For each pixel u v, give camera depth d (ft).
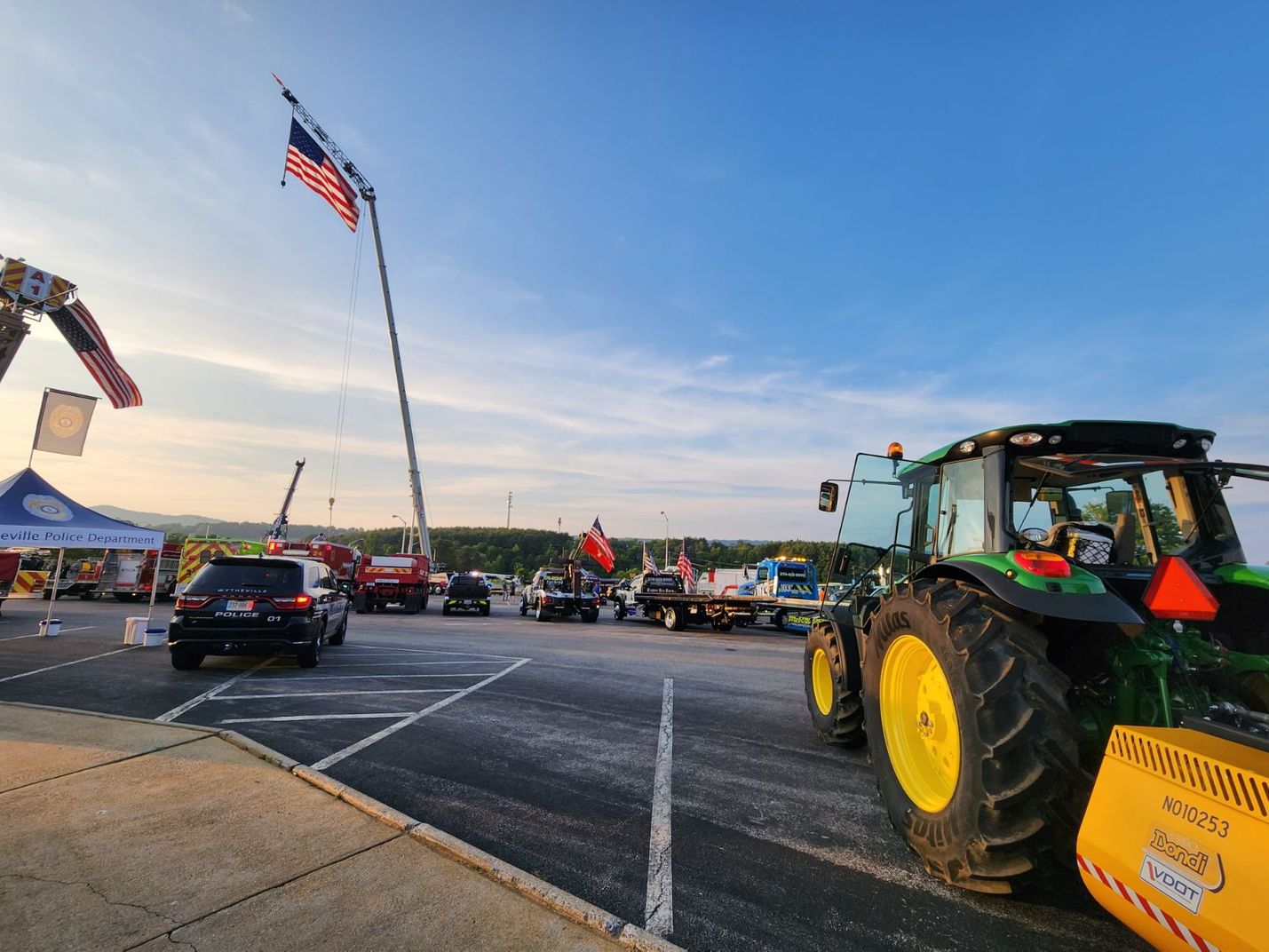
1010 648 9.06
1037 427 11.17
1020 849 8.52
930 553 14.64
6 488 32.12
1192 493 11.36
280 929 7.80
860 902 9.21
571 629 59.82
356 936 7.70
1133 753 6.37
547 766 15.39
